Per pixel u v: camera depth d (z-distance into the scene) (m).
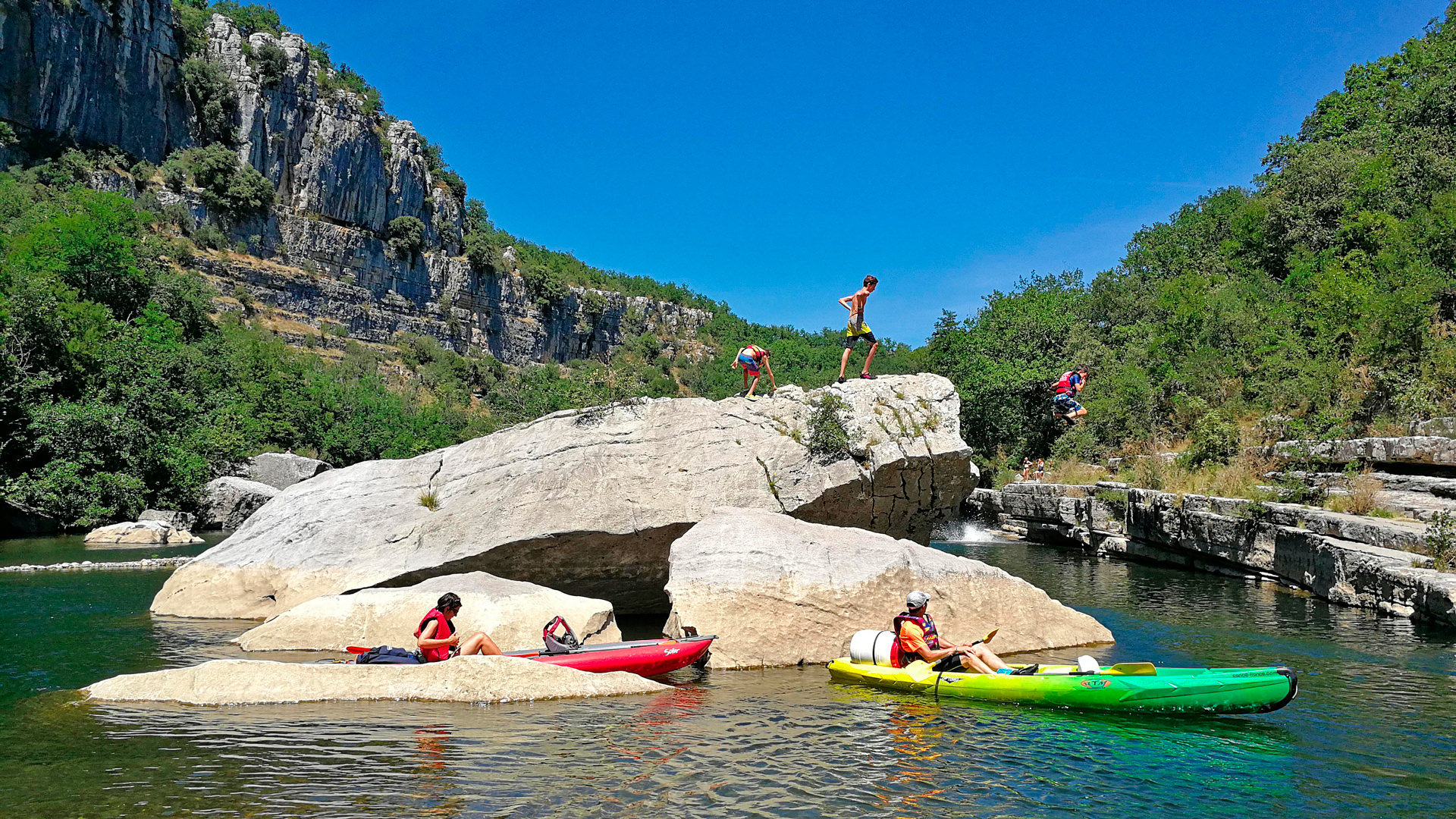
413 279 128.12
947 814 5.43
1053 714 7.82
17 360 31.91
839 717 7.77
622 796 5.65
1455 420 15.99
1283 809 5.58
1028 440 38.91
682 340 199.75
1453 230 25.05
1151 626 12.54
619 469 12.96
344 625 10.52
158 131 101.81
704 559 10.87
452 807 5.43
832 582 10.77
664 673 9.61
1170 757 6.60
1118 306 43.53
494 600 10.38
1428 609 11.70
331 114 118.88
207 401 40.50
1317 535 15.20
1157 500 21.00
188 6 115.69
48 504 29.38
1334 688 8.71
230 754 6.48
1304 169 36.91
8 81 86.12
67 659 9.98
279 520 13.73
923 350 55.16
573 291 160.00
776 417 13.77
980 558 23.42
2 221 67.50
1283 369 23.55
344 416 65.00
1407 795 5.82
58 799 5.51
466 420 77.44
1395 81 43.72
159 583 16.67
